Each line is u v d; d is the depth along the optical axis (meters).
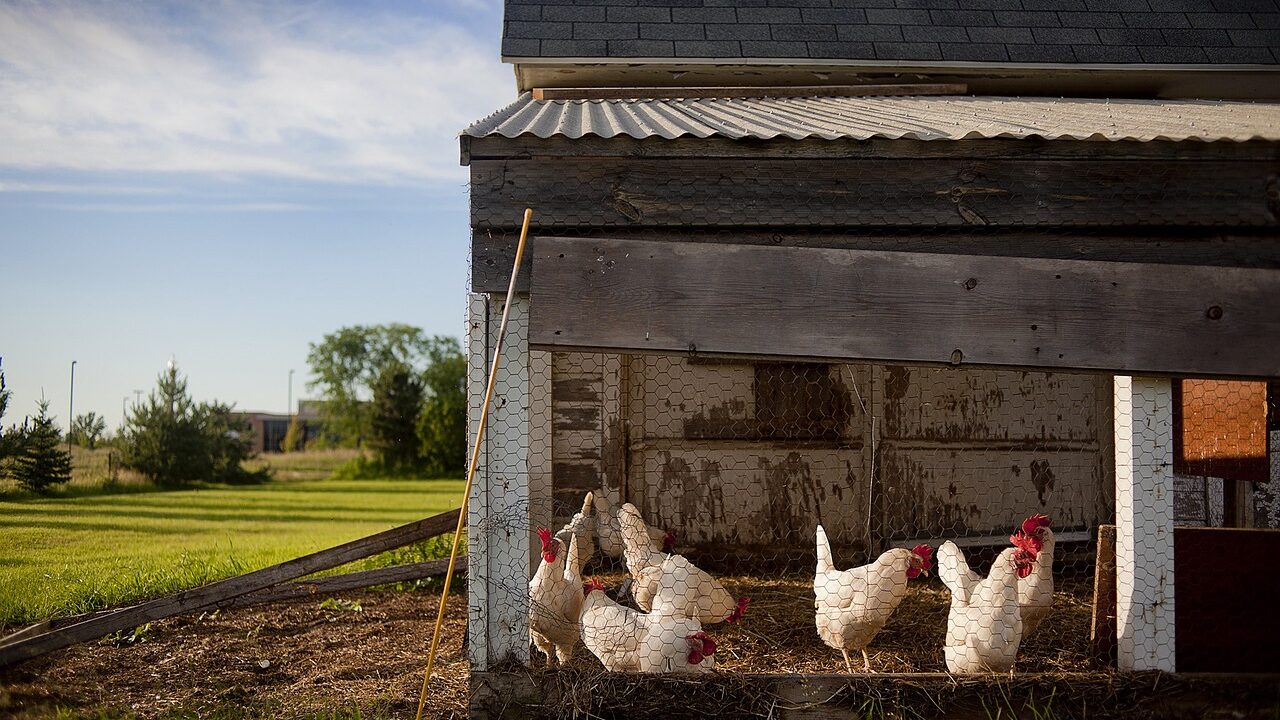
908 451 7.68
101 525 13.16
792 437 7.67
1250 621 4.36
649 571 5.23
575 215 4.26
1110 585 4.44
